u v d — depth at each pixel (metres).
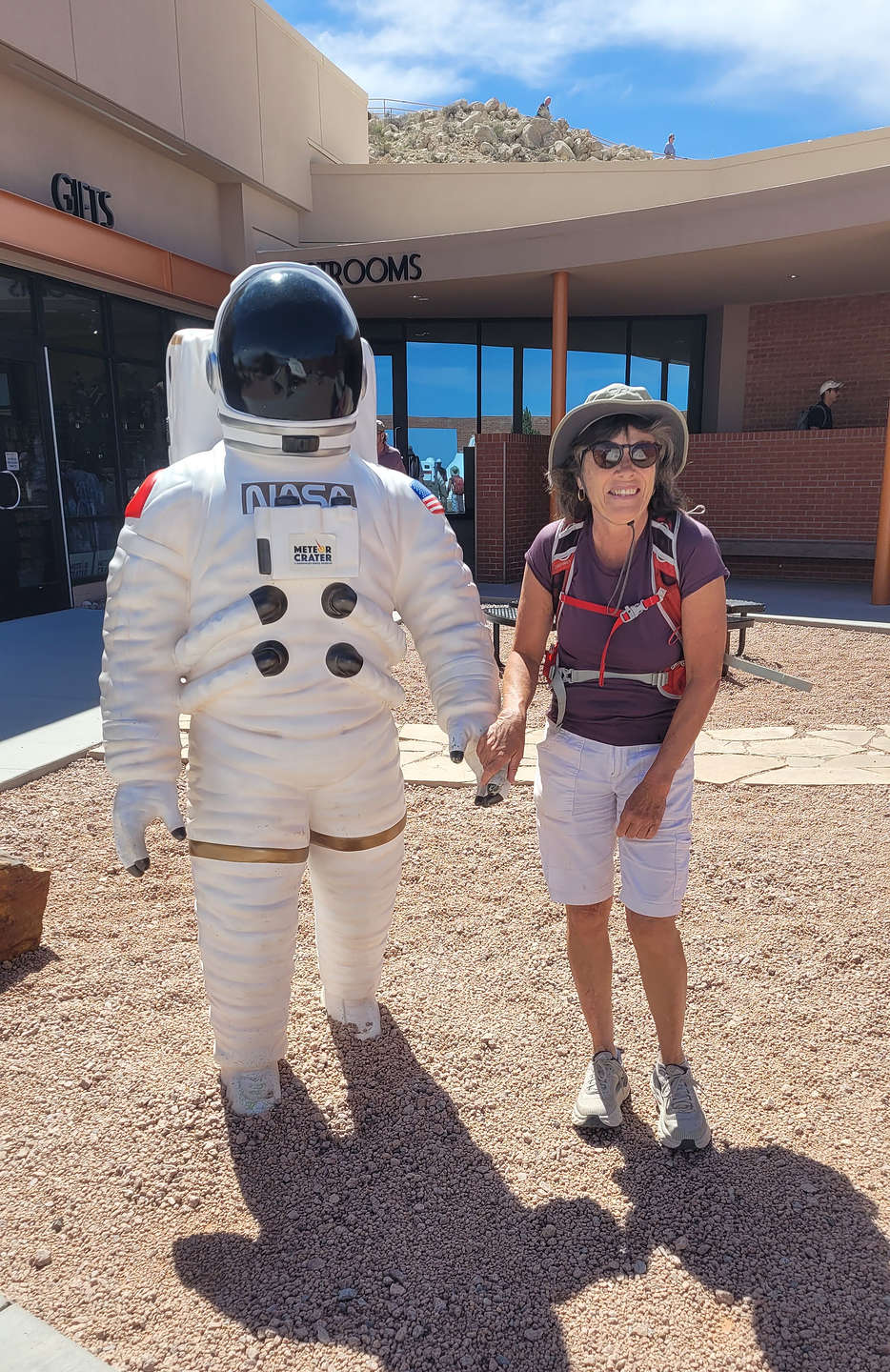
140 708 2.36
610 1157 2.55
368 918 2.75
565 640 2.46
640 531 2.34
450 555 2.61
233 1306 2.07
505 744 2.33
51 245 10.34
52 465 11.37
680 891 2.43
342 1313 2.05
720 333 15.02
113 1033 3.11
